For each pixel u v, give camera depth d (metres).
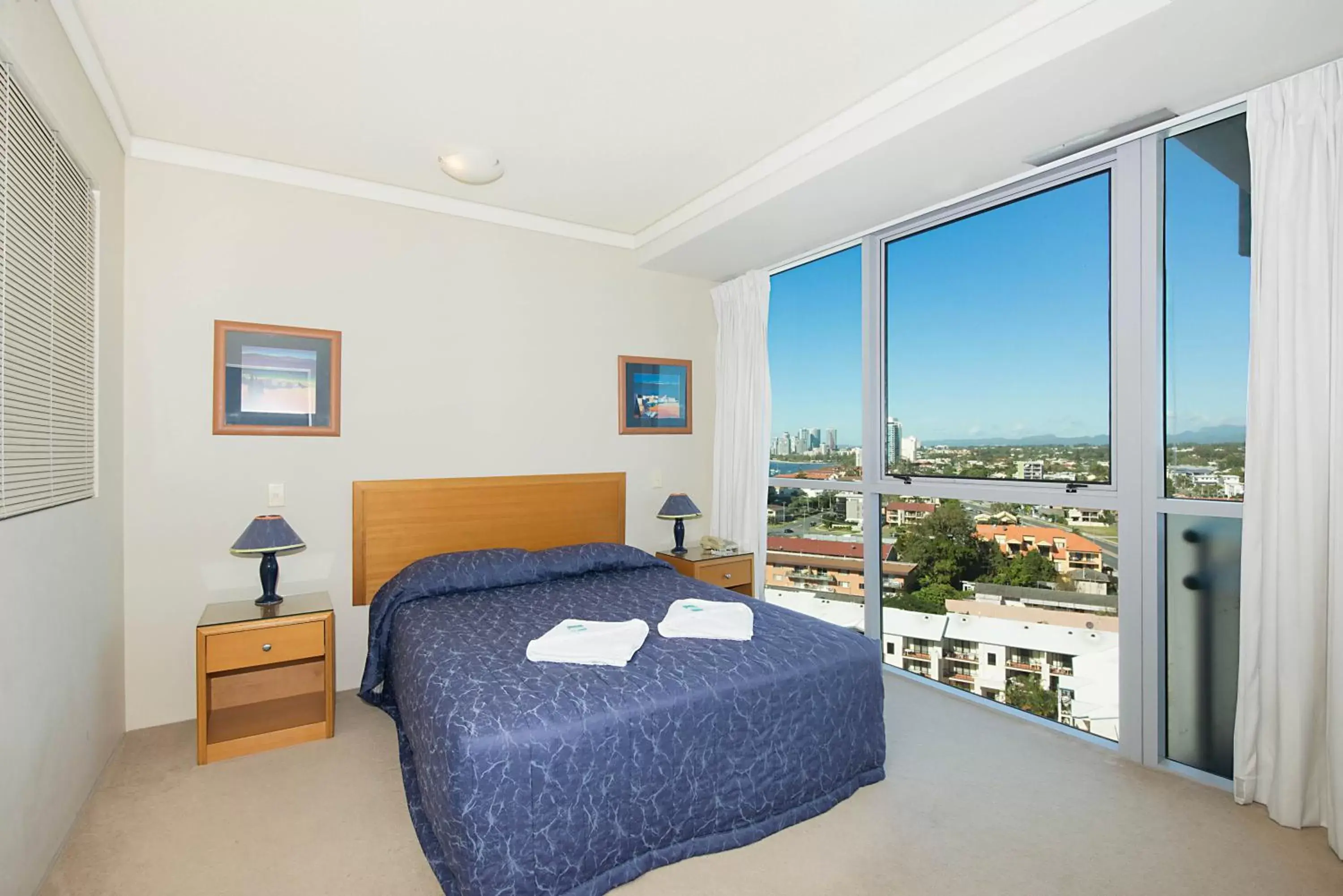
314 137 2.94
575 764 1.78
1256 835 2.08
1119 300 2.62
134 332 2.91
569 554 3.53
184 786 2.43
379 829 2.15
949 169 2.86
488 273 3.80
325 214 3.34
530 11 2.09
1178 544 2.51
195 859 1.99
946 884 1.86
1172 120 2.43
